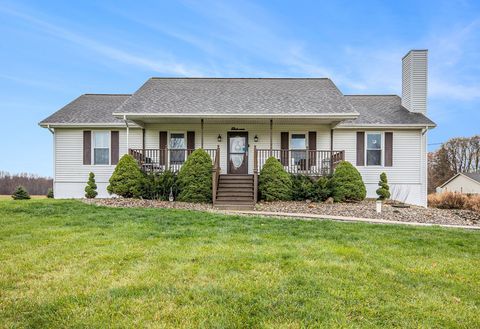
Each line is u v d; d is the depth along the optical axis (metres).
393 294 3.41
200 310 2.94
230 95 14.14
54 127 14.30
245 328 2.67
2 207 8.81
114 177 11.93
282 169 12.15
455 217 9.40
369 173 14.29
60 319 2.75
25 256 4.45
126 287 3.42
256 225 7.04
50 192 18.55
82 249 4.82
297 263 4.30
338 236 6.09
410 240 5.88
